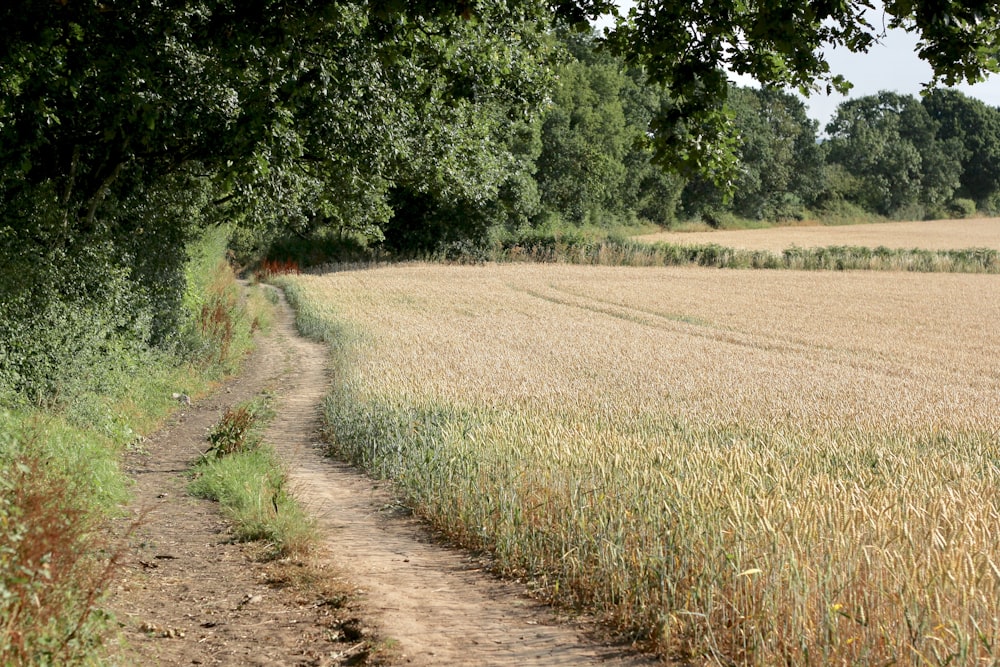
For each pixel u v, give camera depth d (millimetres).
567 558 6836
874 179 138625
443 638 5633
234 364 22484
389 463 11398
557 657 5316
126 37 9812
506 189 65375
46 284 12344
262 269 59281
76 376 12734
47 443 9203
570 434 10695
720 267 67000
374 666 5094
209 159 15516
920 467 9508
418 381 17109
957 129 149000
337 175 17547
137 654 4938
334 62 11172
